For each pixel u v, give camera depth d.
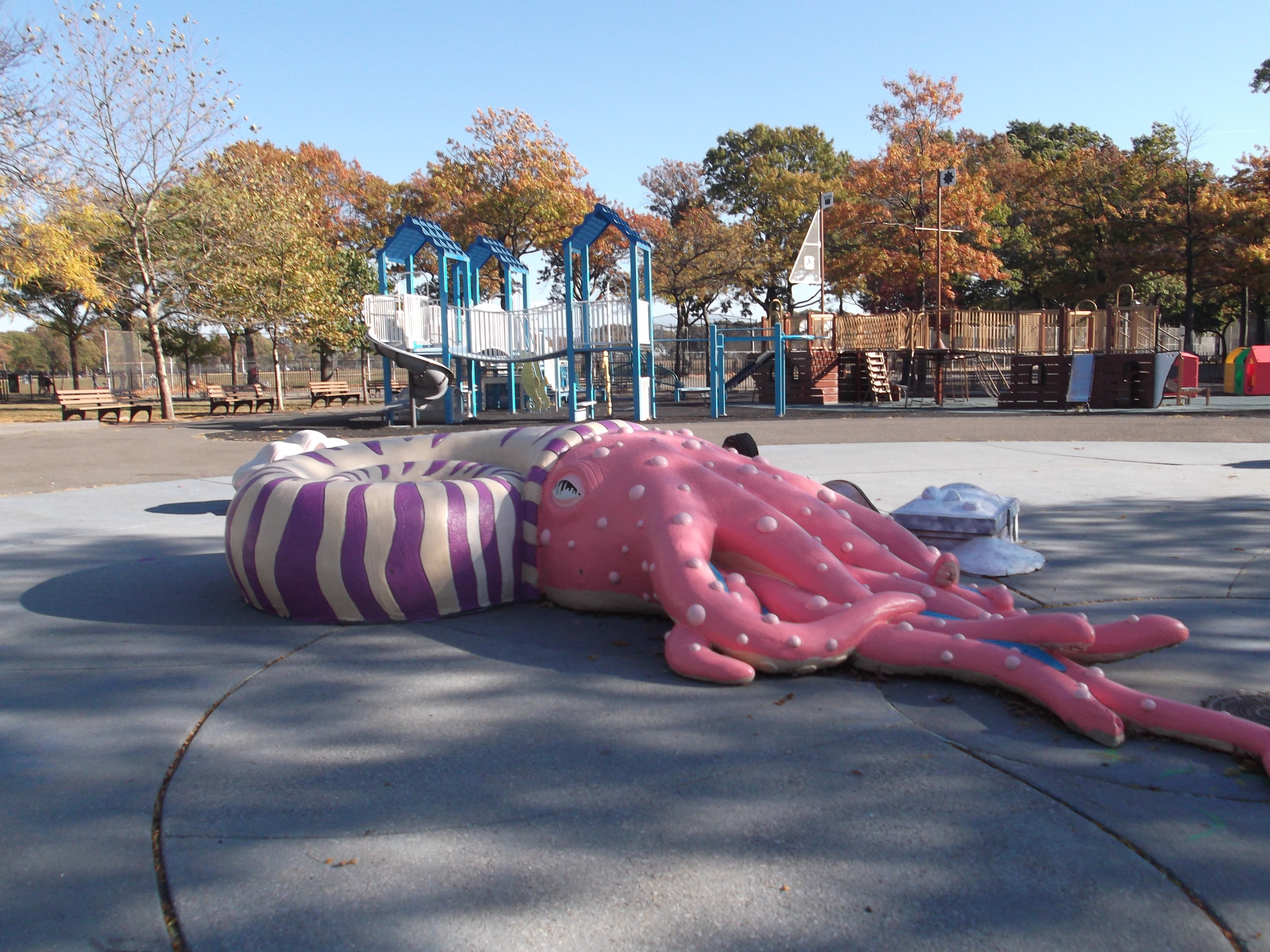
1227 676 3.79
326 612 4.69
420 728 3.39
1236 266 36.06
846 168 62.91
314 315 30.72
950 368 38.16
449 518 4.66
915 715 3.39
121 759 3.16
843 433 16.03
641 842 2.55
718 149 61.62
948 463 10.74
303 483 4.80
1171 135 43.91
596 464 4.71
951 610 3.89
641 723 3.39
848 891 2.29
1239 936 2.10
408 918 2.21
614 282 49.22
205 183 26.78
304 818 2.72
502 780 2.95
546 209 39.50
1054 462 10.73
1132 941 2.08
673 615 3.98
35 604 5.28
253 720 3.50
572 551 4.69
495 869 2.42
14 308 33.81
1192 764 2.96
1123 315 27.06
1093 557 5.92
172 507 8.88
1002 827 2.59
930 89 35.09
